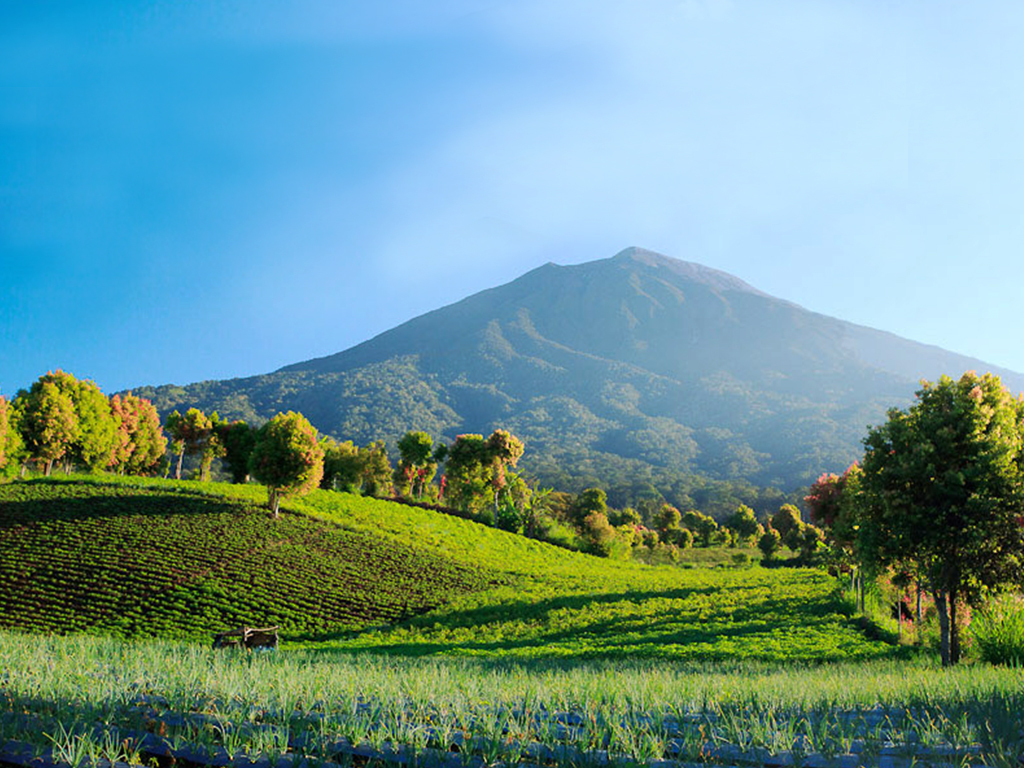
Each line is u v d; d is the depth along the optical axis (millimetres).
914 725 6129
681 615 46344
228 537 64688
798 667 21141
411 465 125938
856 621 39438
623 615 48438
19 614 42688
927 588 25641
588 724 5949
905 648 30172
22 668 7750
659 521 144000
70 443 94125
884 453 25438
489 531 96812
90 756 4738
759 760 5230
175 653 11000
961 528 23297
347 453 115000
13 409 88438
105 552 55875
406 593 57062
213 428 114188
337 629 46625
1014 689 7977
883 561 25594
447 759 5023
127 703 6176
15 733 5148
